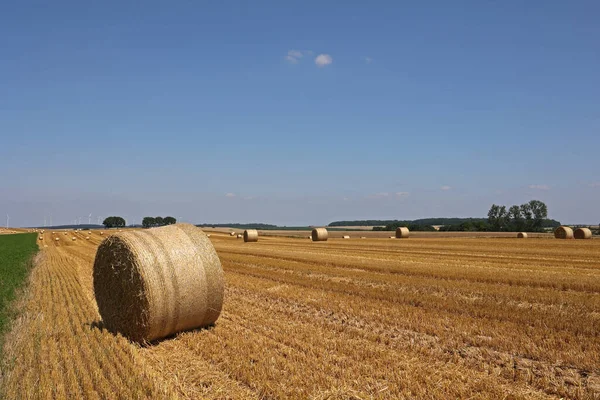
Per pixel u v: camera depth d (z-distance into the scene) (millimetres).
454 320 10836
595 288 13953
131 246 10242
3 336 10102
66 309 13141
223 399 6586
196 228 11414
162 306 10039
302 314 12086
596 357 8008
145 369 7461
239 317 11789
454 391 6668
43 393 6504
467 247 34969
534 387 6918
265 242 47312
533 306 12156
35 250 41094
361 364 7816
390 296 13773
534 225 100188
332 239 54875
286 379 7148
